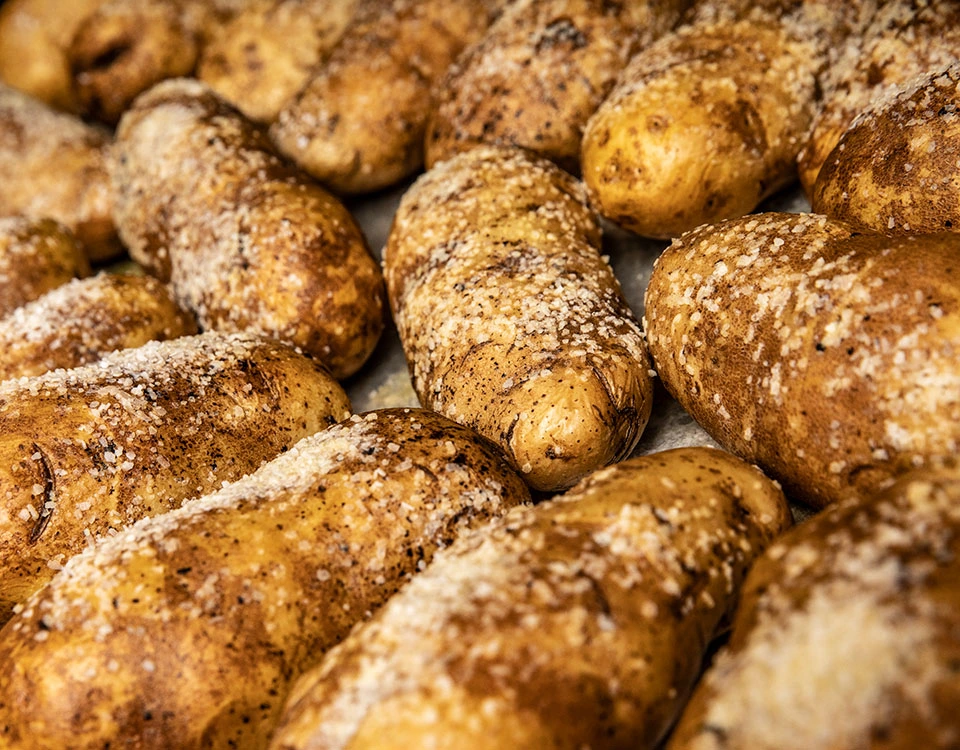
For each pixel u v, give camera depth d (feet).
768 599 0.77
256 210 1.34
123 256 1.78
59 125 1.78
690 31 1.33
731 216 1.28
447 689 0.77
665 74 1.27
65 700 0.87
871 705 0.67
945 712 0.65
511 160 1.33
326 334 1.31
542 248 1.22
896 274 0.90
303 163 1.56
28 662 0.89
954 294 0.87
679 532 0.86
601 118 1.28
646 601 0.82
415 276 1.27
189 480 1.09
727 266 1.02
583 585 0.82
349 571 0.95
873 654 0.68
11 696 0.89
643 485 0.89
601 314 1.13
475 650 0.78
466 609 0.81
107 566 0.93
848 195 1.08
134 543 0.95
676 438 1.15
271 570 0.93
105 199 1.69
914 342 0.87
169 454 1.09
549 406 1.04
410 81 1.56
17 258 1.47
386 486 0.99
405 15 1.59
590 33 1.40
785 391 0.94
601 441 1.05
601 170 1.26
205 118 1.48
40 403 1.08
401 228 1.32
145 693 0.88
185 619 0.89
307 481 1.00
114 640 0.89
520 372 1.08
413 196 1.35
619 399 1.06
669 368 1.08
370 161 1.56
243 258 1.32
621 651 0.80
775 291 0.97
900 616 0.69
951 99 1.02
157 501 1.07
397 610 0.84
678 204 1.24
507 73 1.41
